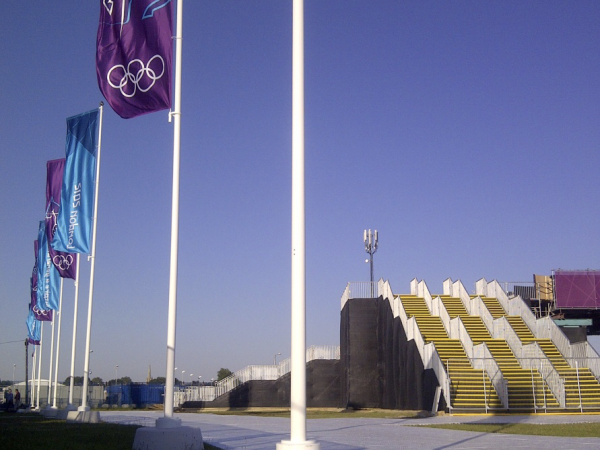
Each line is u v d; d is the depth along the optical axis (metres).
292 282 9.43
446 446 14.38
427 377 31.78
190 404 45.97
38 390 49.19
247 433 18.55
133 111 14.81
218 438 16.59
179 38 14.98
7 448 13.34
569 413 28.62
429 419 26.28
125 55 15.11
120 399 56.38
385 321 41.72
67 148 25.92
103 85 15.15
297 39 10.03
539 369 31.39
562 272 47.88
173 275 13.68
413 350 35.06
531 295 48.22
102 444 14.20
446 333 36.75
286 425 23.08
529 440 15.98
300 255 9.48
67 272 29.91
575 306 47.12
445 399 28.91
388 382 40.41
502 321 35.50
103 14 15.55
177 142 14.37
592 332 53.47
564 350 33.28
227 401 45.12
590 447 14.07
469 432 18.94
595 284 47.44
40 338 44.75
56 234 25.23
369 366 42.56
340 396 45.41
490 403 29.17
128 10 15.31
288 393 44.62
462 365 32.44
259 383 44.88
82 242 24.98
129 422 24.94
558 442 15.39
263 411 41.72
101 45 15.40
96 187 26.09
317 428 21.48
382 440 16.14
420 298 42.19
